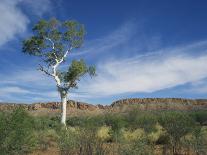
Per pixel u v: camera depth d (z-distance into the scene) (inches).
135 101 5885.8
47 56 1496.1
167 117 685.3
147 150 448.1
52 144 677.3
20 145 522.9
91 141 431.8
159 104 5684.1
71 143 447.2
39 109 4960.6
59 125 1055.6
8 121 509.0
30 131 566.3
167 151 566.3
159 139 686.5
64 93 1461.6
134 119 1069.1
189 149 578.9
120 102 5762.8
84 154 424.2
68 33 1489.9
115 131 774.5
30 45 1475.1
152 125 850.8
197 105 5600.4
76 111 5187.0
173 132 602.5
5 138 502.9
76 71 1413.6
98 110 5403.5
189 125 625.3
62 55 1507.1
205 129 739.4
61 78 1469.0
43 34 1480.1
